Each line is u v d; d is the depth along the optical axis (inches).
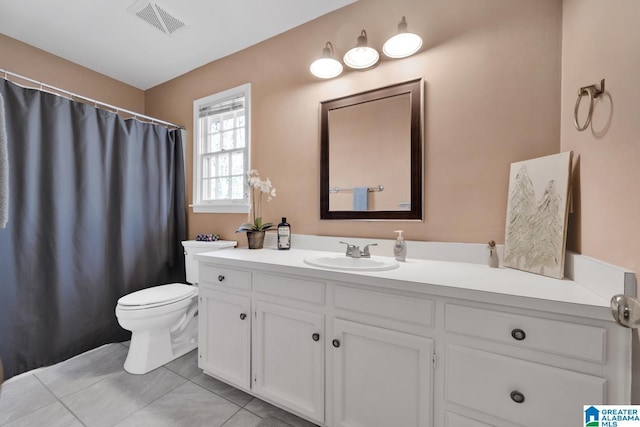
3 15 75.0
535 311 35.3
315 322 51.4
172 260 102.2
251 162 88.6
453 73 59.9
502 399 36.7
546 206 46.6
